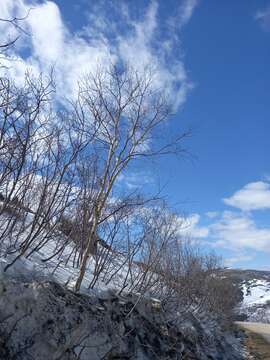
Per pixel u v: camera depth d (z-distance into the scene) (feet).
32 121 23.41
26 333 19.92
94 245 31.53
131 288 35.32
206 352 41.88
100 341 24.56
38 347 20.07
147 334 30.99
